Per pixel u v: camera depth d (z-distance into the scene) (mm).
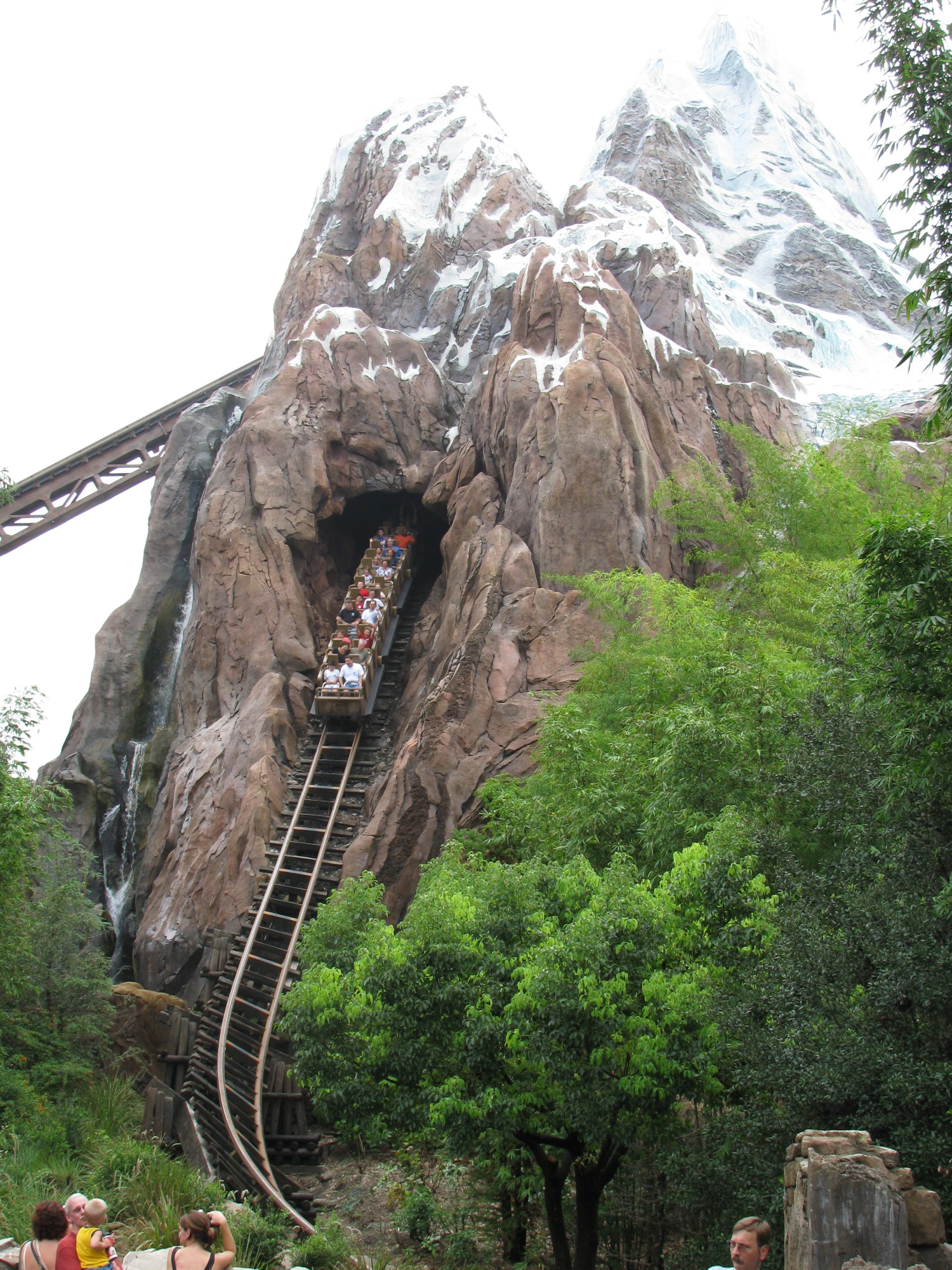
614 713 20297
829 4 11898
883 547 10719
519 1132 12570
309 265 47531
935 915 10047
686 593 21828
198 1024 25078
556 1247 12867
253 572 35375
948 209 11602
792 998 10414
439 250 47125
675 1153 11906
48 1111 19016
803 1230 7508
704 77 70250
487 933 13328
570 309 33812
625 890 12195
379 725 32281
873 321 51656
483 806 25281
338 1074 14242
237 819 29750
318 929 17312
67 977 22969
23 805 19516
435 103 53938
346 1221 18281
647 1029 11484
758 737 14188
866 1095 9523
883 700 11227
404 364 40562
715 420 35469
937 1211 7555
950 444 26609
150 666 39906
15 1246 10156
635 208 50531
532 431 31453
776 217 57344
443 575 36312
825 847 12859
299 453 37031
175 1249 7996
